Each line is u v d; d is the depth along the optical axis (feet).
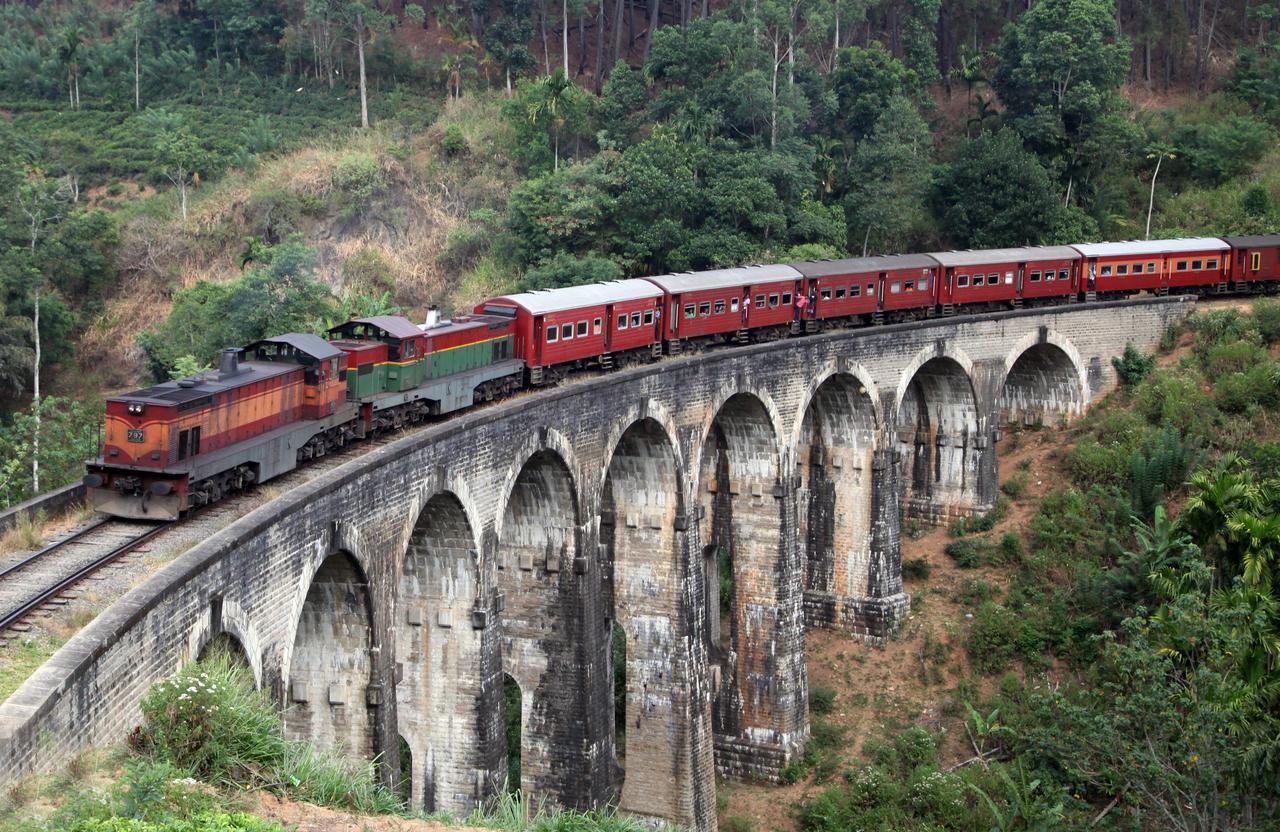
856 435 230.89
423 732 149.59
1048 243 338.75
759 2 370.94
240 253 327.88
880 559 231.30
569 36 433.48
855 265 252.01
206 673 90.74
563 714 169.17
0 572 100.78
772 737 211.61
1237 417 254.06
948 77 427.74
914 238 357.82
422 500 134.21
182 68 409.90
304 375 141.49
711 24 361.10
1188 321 287.69
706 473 215.72
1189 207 373.61
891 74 372.38
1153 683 151.02
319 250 326.65
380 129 371.15
